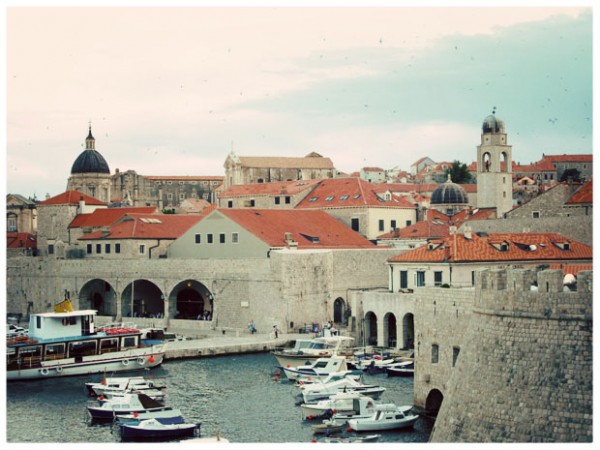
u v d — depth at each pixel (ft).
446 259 338.34
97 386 291.58
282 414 254.06
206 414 255.29
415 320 234.99
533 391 156.46
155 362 345.72
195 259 442.50
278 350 358.02
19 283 520.42
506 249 342.23
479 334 170.71
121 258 489.26
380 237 503.61
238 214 458.50
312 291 419.33
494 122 634.43
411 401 264.72
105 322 465.06
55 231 566.36
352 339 343.87
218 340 390.01
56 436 236.02
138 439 231.09
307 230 471.62
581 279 154.20
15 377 325.01
